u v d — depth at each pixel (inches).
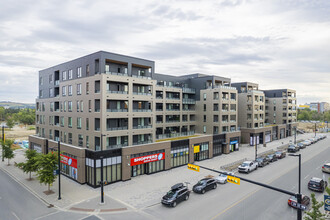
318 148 2436.0
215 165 1638.8
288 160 1843.0
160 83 2118.6
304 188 1146.0
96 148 1316.4
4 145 1654.8
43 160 1055.0
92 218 815.7
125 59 1412.4
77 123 1473.9
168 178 1317.7
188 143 1686.8
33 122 5418.3
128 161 1282.0
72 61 1577.3
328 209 616.7
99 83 1325.0
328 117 5595.5
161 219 807.1
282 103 3452.3
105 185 1190.3
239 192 1091.9
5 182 1245.1
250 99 2603.3
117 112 1325.0
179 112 2153.1
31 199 1000.9
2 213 856.9
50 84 1889.8
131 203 952.3
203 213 856.3
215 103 2113.7
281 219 807.7
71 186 1183.6
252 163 1505.9
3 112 6619.1
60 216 831.7
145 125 1545.3
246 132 2600.9
